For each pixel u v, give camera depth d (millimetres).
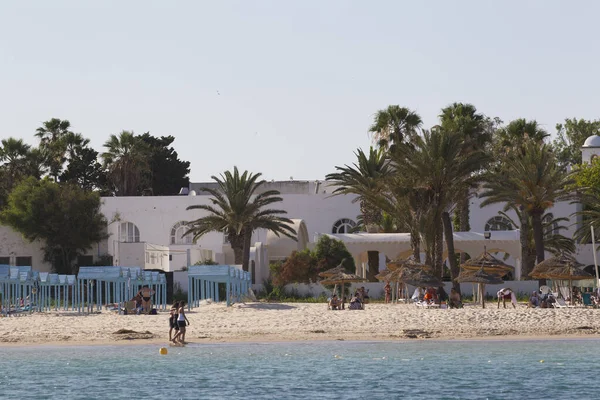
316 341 73625
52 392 52031
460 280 94750
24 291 113875
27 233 139000
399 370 58281
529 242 124500
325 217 158625
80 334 78750
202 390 52031
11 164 177250
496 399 49250
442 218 114438
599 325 79188
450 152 105188
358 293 98500
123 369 59750
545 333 76875
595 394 50375
